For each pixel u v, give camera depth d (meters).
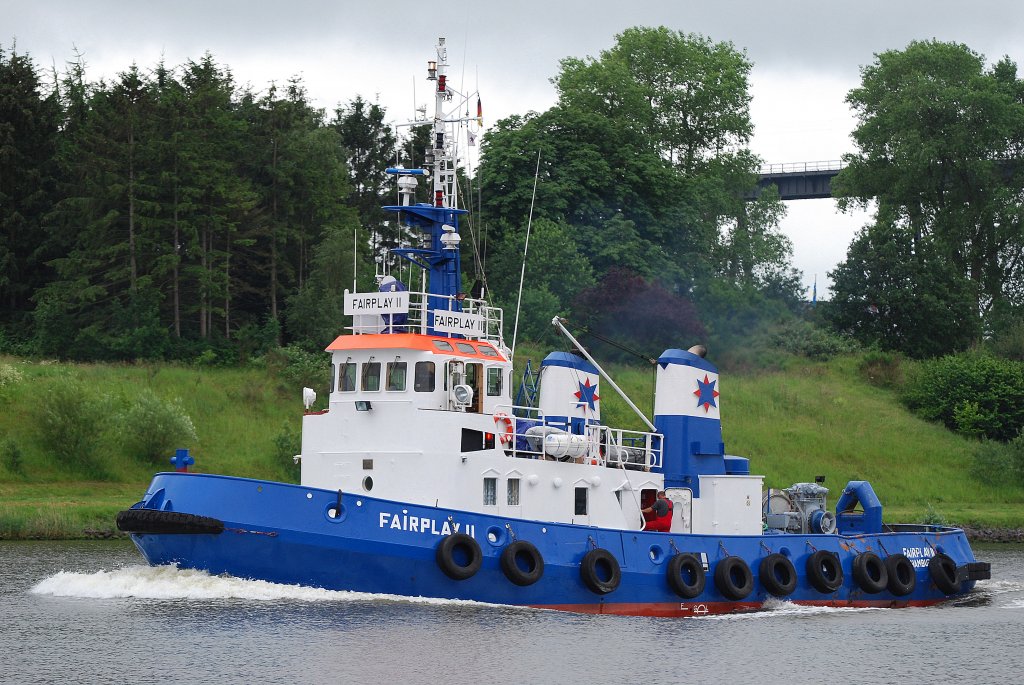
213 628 58.72
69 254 159.75
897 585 77.69
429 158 72.25
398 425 65.44
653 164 182.88
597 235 172.50
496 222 175.88
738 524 75.12
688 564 69.31
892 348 191.50
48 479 114.62
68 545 95.88
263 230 164.75
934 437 160.50
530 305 154.00
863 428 159.50
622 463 71.69
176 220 156.25
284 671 53.66
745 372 173.75
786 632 65.94
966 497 144.12
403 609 62.09
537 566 64.44
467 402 65.25
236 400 137.38
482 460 65.38
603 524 70.06
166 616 60.56
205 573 62.66
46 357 146.62
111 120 161.00
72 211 162.00
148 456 121.81
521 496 66.88
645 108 191.12
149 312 150.38
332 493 62.00
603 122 180.25
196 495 61.84
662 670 56.72
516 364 143.38
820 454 149.50
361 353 66.75
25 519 100.38
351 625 59.75
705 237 188.88
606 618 65.62
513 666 55.62
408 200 70.94
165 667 54.06
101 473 117.38
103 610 62.97
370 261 177.62
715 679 55.94
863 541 78.06
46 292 158.00
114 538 100.81
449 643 58.06
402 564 62.25
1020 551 116.19
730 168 199.62
